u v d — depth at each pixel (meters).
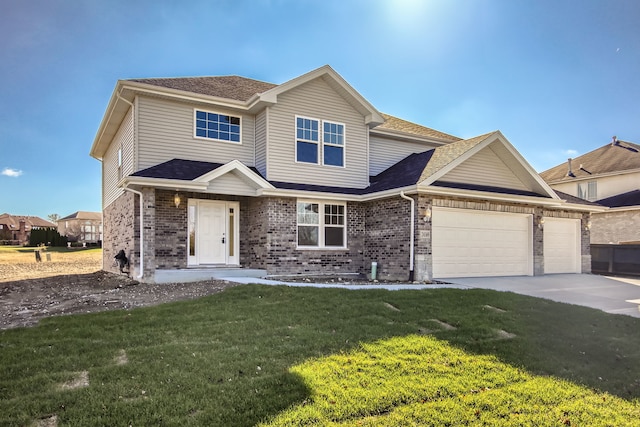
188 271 11.91
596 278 14.82
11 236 69.06
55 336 6.09
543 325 7.28
